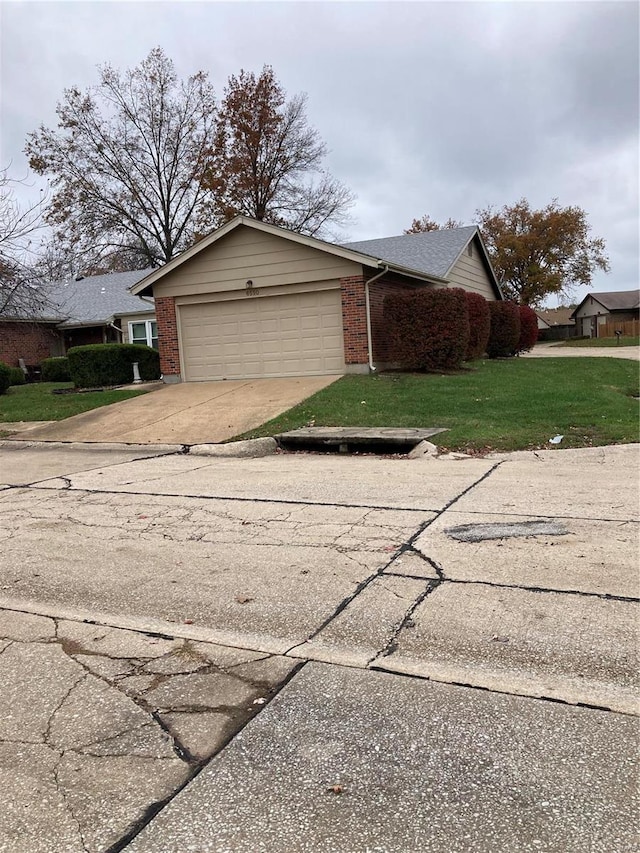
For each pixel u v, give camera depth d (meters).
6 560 5.17
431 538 5.21
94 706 3.02
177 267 17.67
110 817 2.29
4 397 17.62
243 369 17.47
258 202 39.38
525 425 10.43
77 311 28.55
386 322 16.69
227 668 3.34
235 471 8.64
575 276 58.72
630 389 15.76
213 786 2.44
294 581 4.46
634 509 5.79
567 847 2.07
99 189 35.72
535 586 4.15
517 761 2.50
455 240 23.09
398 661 3.31
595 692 2.96
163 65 35.91
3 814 2.33
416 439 9.58
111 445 11.41
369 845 2.12
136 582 4.59
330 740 2.69
